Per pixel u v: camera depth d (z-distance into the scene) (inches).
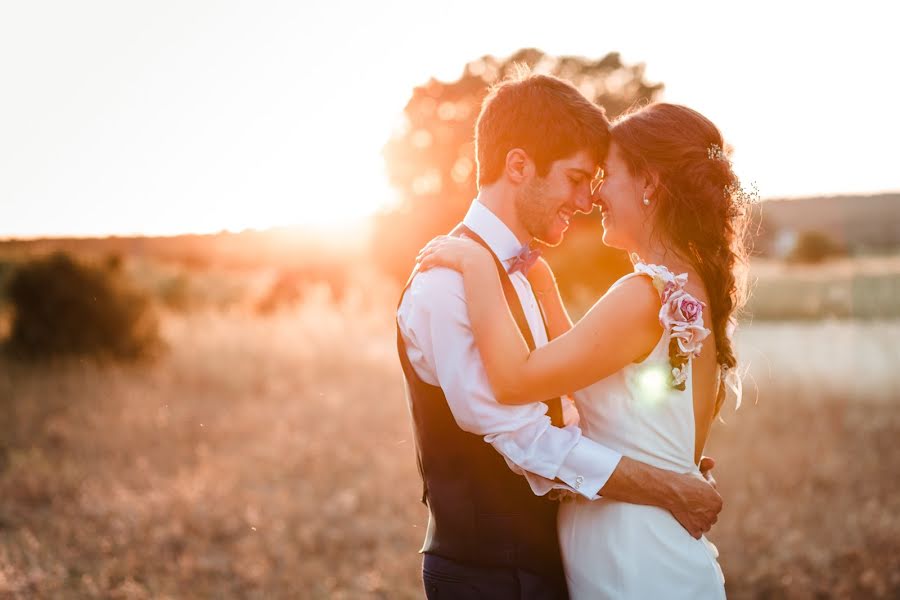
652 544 77.6
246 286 738.8
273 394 342.3
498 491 81.6
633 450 79.5
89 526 196.5
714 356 84.0
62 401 307.1
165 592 164.1
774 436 271.6
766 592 166.9
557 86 85.3
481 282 78.3
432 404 83.4
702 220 81.8
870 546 184.7
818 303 709.9
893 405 303.7
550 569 83.3
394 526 204.5
